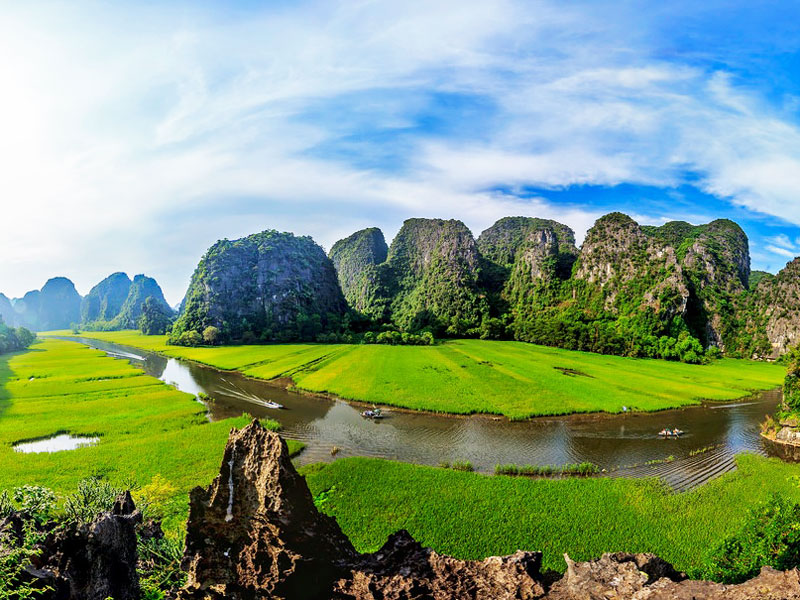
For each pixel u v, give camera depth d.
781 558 15.53
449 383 70.31
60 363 98.19
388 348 121.25
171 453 38.56
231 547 11.77
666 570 12.36
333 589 10.93
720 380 82.00
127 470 34.81
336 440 45.22
